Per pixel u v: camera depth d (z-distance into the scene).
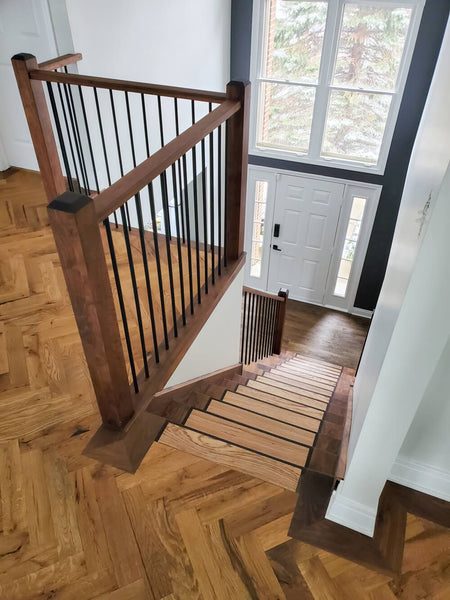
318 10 4.93
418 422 1.78
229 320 2.85
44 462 1.76
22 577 1.48
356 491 1.72
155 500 1.69
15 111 3.51
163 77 4.34
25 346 2.21
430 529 1.79
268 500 1.73
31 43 3.26
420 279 1.18
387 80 5.07
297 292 6.90
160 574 1.51
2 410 1.92
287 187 6.11
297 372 4.57
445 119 1.36
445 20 4.48
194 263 2.79
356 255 6.19
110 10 3.46
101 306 1.44
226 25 5.27
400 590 1.59
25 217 3.10
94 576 1.49
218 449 1.88
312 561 1.61
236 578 1.53
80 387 2.03
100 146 3.79
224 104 2.01
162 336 2.20
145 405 1.84
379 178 5.54
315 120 5.56
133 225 4.69
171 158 1.61
